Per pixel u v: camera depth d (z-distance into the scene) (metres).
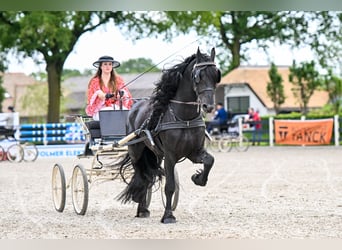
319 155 27.88
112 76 12.32
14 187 17.22
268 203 12.76
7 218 11.50
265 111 59.25
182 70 10.20
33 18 34.94
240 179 18.03
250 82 59.94
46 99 77.88
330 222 10.25
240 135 33.44
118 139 11.93
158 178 11.68
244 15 49.88
